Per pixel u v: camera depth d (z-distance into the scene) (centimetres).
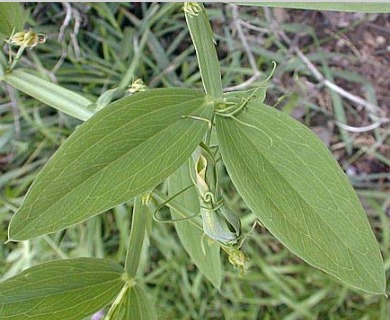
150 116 16
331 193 15
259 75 42
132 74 40
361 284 15
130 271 19
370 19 43
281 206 16
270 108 16
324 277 42
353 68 43
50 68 41
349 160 44
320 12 43
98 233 41
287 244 15
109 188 15
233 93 19
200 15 17
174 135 16
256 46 43
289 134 16
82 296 18
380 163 44
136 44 41
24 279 18
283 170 16
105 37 41
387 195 43
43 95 20
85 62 41
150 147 16
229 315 42
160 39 42
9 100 41
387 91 44
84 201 15
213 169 16
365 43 43
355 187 44
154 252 42
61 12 41
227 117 16
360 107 44
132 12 42
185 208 20
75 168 15
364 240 15
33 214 15
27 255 40
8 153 42
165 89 16
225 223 17
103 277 19
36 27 40
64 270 18
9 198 41
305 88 43
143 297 19
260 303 42
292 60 43
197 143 16
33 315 18
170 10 41
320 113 44
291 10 43
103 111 15
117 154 15
